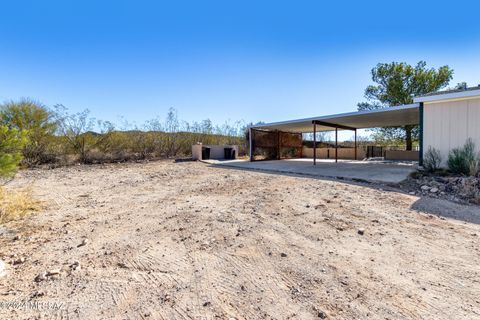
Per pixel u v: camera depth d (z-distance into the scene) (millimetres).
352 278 2168
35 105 10734
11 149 4070
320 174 8039
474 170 5852
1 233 3213
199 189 6070
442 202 4613
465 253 2641
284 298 1898
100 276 2207
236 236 3113
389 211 4129
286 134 17266
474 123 6723
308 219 3752
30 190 5434
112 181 7258
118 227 3473
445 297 1897
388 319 1662
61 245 2873
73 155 11789
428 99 7418
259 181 7090
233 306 1804
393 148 16938
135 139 14164
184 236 3127
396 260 2492
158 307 1790
